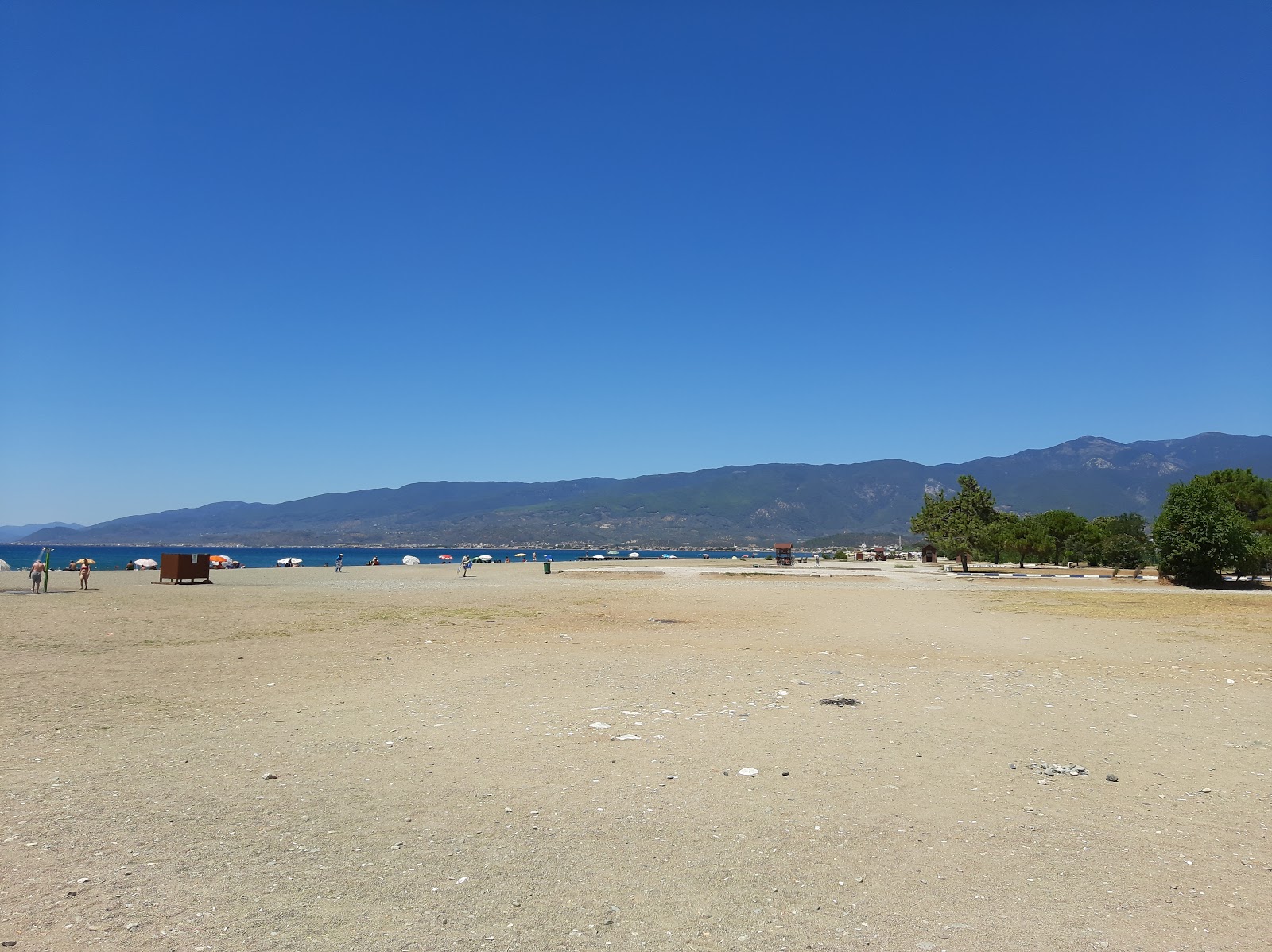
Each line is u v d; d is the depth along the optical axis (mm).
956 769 8977
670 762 9195
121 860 6227
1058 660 18422
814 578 66750
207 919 5215
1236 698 13531
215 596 38750
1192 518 49438
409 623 26500
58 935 4961
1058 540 94562
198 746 9898
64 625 24516
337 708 12359
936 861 6379
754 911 5457
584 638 22438
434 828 7020
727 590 48531
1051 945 5012
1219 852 6613
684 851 6527
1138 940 5086
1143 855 6535
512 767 8984
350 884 5805
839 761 9266
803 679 15234
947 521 99125
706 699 13164
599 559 136500
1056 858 6449
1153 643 21891
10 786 8148
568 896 5652
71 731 10703
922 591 46500
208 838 6734
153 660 17578
